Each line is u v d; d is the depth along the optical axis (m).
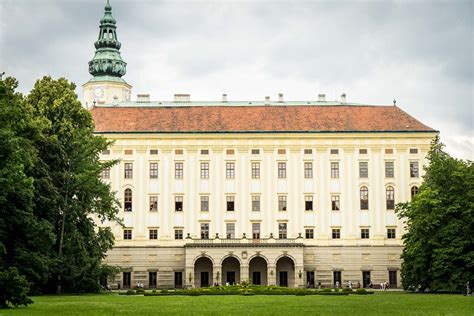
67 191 88.56
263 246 118.75
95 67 184.00
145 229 124.88
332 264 123.81
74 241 87.19
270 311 51.44
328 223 124.81
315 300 69.56
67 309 53.22
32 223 68.00
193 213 125.31
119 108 131.38
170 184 125.69
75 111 93.50
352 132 125.44
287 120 128.75
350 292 89.94
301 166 126.00
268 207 125.38
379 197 124.88
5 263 69.06
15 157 55.97
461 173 94.75
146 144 126.19
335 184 125.38
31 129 72.25
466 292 89.25
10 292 52.09
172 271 123.88
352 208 124.88
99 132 125.12
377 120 128.25
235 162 126.19
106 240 96.56
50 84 92.94
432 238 93.94
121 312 50.16
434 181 99.12
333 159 125.88
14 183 57.22
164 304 61.53
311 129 126.38
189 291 87.81
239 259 118.69
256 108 132.12
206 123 128.25
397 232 124.31
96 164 93.12
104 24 186.12
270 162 126.12
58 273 84.81
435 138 124.94
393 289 117.06
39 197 79.75
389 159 125.50
